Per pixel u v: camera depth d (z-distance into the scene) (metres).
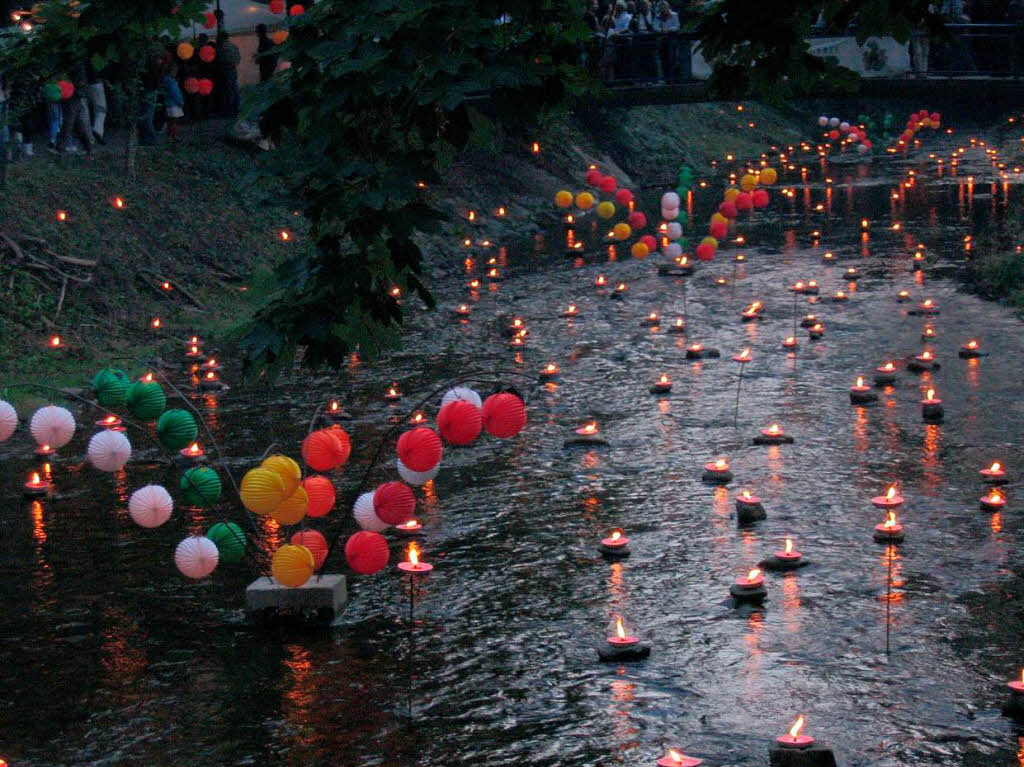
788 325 24.28
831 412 18.17
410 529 13.74
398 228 5.85
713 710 9.52
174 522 14.34
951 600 11.44
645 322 25.12
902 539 12.93
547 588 12.09
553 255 34.75
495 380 20.92
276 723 9.48
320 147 5.82
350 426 18.28
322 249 6.14
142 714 9.70
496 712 9.57
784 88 6.62
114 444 11.72
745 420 17.92
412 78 5.54
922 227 35.84
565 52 6.39
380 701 9.81
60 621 11.60
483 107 19.19
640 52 42.66
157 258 28.44
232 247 30.58
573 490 15.11
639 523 13.84
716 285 28.89
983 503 13.78
